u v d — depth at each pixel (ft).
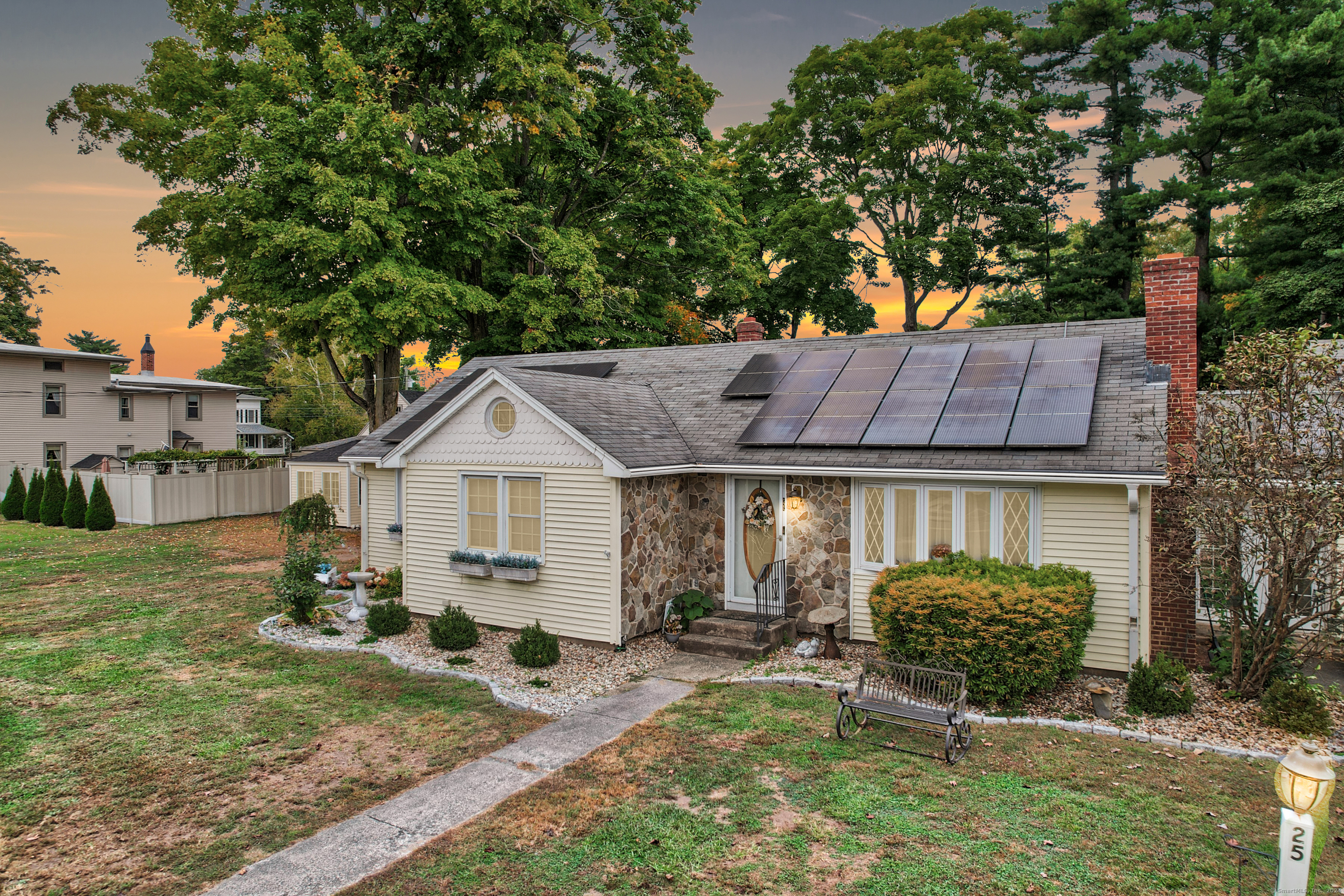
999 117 103.50
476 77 87.92
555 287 88.38
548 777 24.70
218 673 36.04
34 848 20.58
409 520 47.09
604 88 91.35
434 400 60.70
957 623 29.91
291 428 169.58
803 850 19.93
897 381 43.04
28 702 31.94
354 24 84.48
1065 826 21.03
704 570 44.68
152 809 22.75
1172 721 28.60
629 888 18.31
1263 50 81.20
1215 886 18.04
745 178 124.98
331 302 69.10
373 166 71.36
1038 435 34.32
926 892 17.93
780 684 34.09
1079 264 98.22
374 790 23.99
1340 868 18.88
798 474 40.45
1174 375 35.63
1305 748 16.79
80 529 87.56
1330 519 26.66
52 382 115.24
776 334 127.75
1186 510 29.96
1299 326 71.97
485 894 18.17
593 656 38.37
